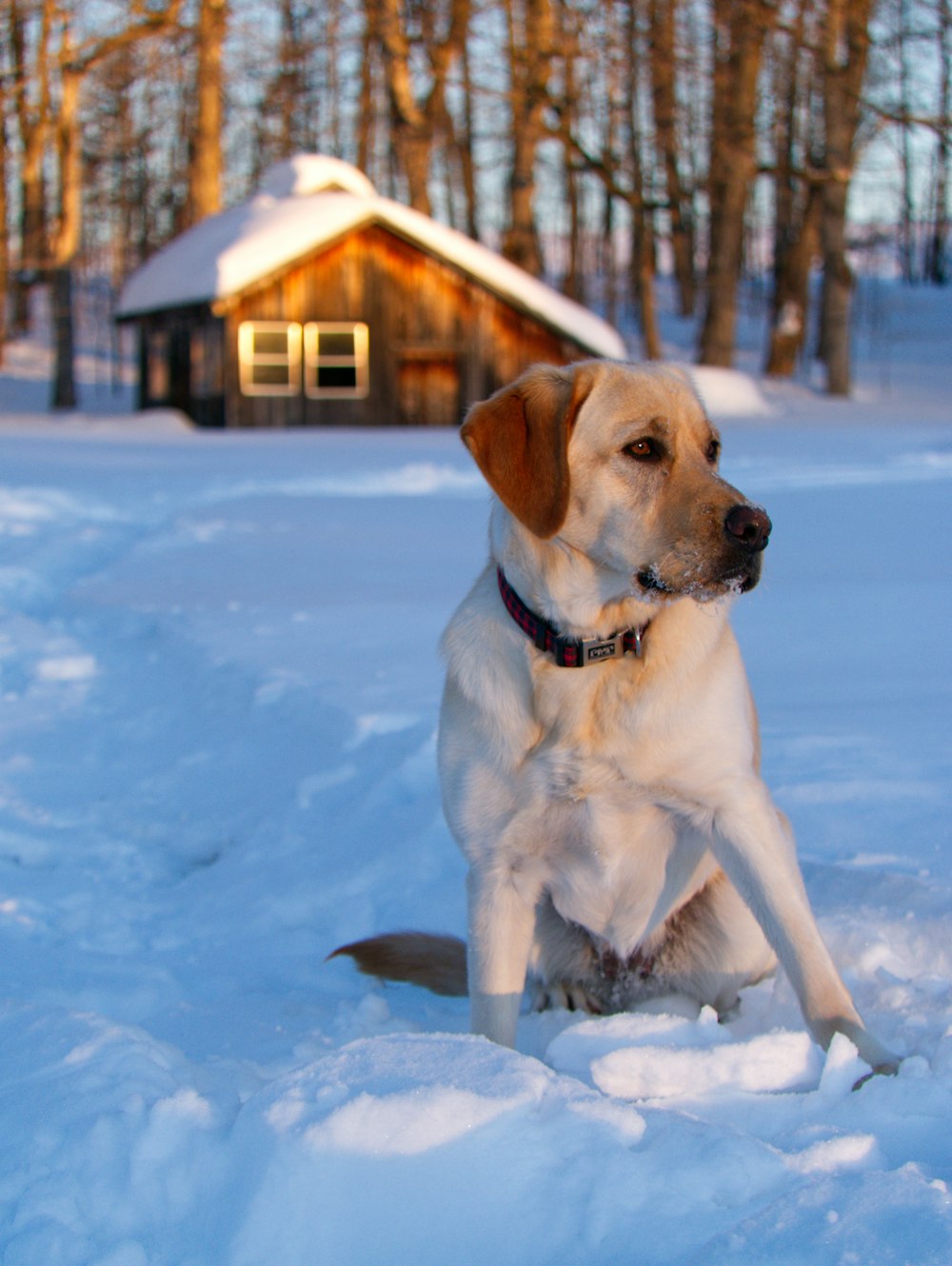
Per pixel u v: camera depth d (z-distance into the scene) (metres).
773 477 13.27
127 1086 2.25
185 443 20.34
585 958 3.49
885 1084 2.38
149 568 8.99
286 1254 1.93
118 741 5.84
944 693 4.98
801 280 33.62
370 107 40.56
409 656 6.20
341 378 27.86
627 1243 1.88
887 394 32.44
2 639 7.18
